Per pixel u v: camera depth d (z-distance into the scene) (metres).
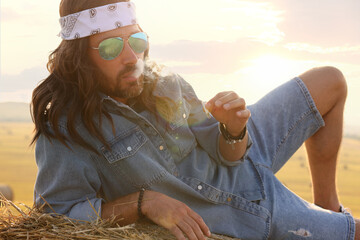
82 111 2.06
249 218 2.29
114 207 2.01
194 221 1.90
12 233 1.82
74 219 1.96
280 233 2.34
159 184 2.13
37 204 2.06
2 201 2.06
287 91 2.68
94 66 2.13
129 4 2.18
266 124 2.64
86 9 2.13
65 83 2.10
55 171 2.04
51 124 2.04
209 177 2.32
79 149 2.07
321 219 2.38
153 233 2.01
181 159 2.28
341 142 2.74
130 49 2.12
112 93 2.16
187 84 2.47
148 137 2.19
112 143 2.09
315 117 2.66
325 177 2.75
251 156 2.49
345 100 2.74
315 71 2.74
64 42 2.18
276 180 2.47
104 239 1.82
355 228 2.43
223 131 2.23
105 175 2.13
